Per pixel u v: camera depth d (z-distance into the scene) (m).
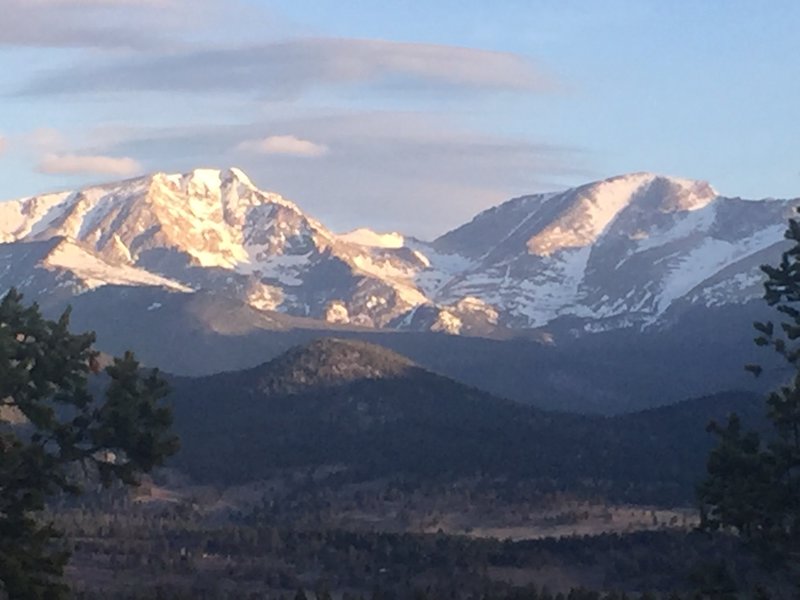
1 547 39.34
